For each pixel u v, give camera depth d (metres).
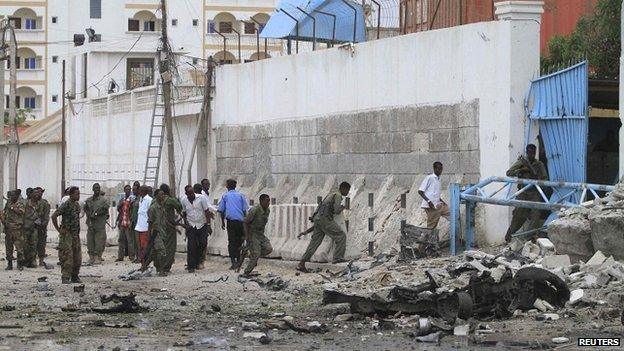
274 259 38.81
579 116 30.72
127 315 24.09
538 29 32.31
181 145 54.03
